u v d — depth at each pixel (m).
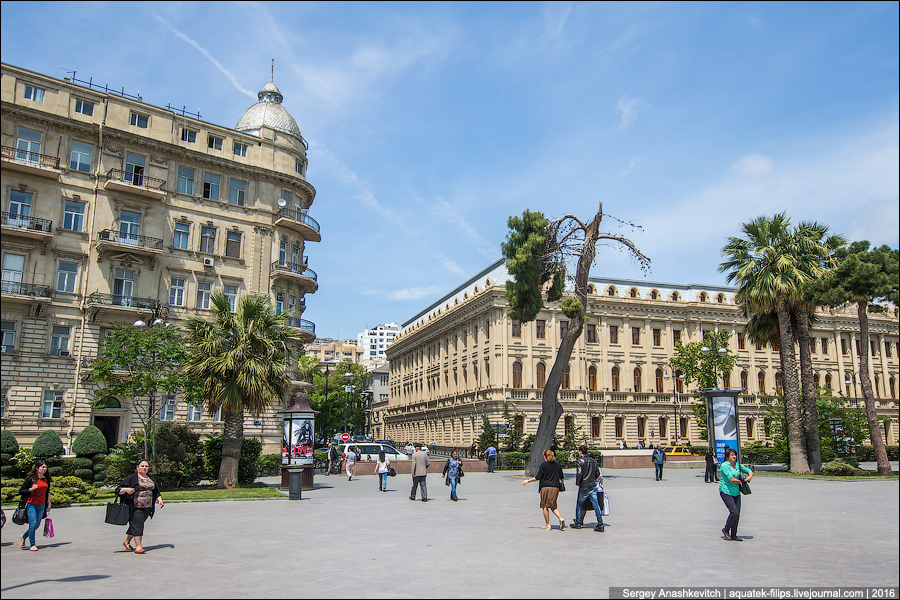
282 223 46.34
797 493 24.17
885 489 25.88
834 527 15.38
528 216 33.78
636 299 68.25
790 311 37.31
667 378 68.38
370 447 41.94
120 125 41.25
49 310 37.94
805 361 36.16
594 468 15.24
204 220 43.69
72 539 14.39
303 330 47.00
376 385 122.25
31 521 13.06
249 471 30.28
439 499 23.66
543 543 13.21
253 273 45.00
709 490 26.59
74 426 37.81
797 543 13.09
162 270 41.69
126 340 27.97
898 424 75.69
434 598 8.77
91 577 10.29
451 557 11.74
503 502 22.41
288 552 12.45
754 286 35.69
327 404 82.00
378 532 15.13
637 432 65.75
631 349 67.56
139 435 27.64
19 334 37.00
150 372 27.34
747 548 12.53
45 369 37.50
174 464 27.08
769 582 9.67
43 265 38.06
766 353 72.25
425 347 85.44
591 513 18.84
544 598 8.75
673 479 33.00
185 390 27.77
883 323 77.06
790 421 35.38
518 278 33.69
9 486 21.09
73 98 39.91
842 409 47.22
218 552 12.52
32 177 38.19
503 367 61.62
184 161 43.38
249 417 43.44
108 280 39.91
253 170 45.75
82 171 39.81
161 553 12.47
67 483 22.41
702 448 49.12
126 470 26.28
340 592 9.16
